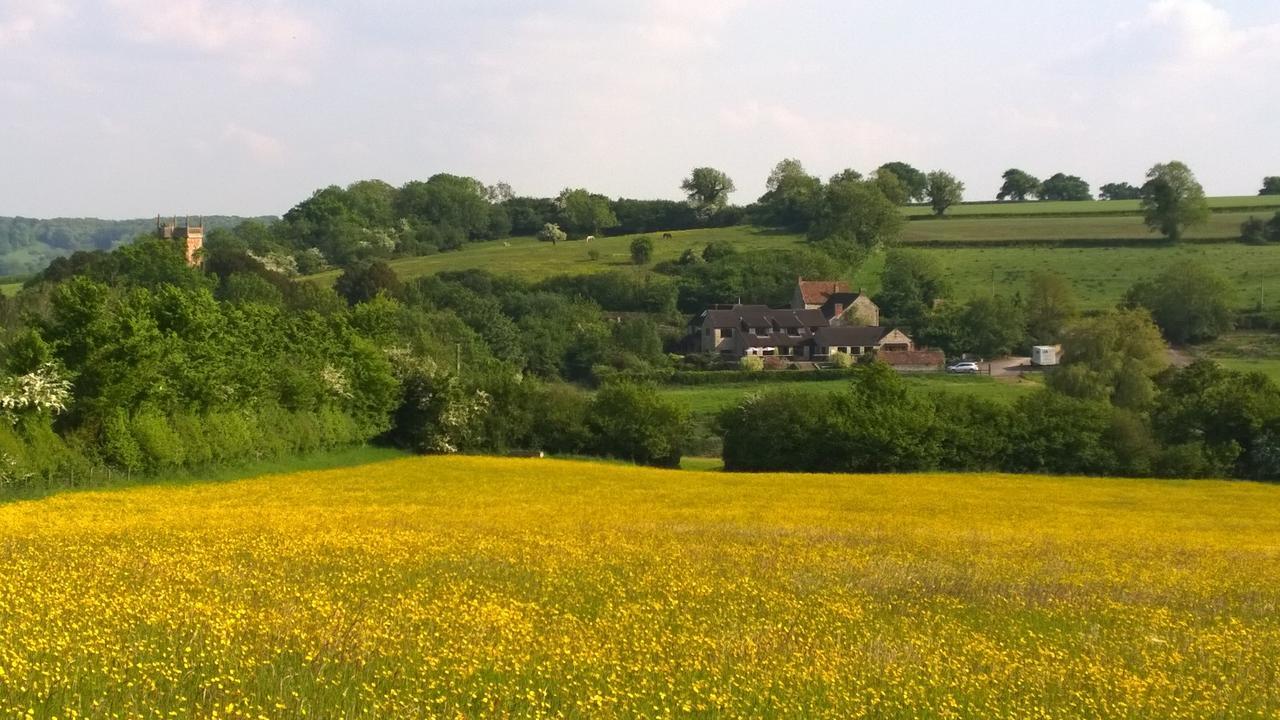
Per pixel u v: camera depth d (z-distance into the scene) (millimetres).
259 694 12484
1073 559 32469
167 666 13195
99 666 13109
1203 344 152125
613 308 185625
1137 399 101562
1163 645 19719
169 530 31859
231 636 15031
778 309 179375
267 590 20016
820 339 165625
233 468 66625
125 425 58250
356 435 83625
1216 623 22594
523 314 165250
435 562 25625
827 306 180000
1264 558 35031
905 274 187875
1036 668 16641
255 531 31875
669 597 21594
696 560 28328
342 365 85875
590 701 12953
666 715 12453
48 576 19906
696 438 98500
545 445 91938
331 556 26125
